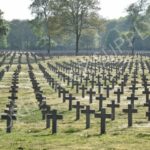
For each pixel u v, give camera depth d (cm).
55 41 16212
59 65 6800
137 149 1817
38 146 1877
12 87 3769
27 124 2497
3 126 2434
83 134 2148
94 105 3253
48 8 11912
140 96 3734
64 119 2647
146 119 2598
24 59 9150
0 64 7112
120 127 2344
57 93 4028
